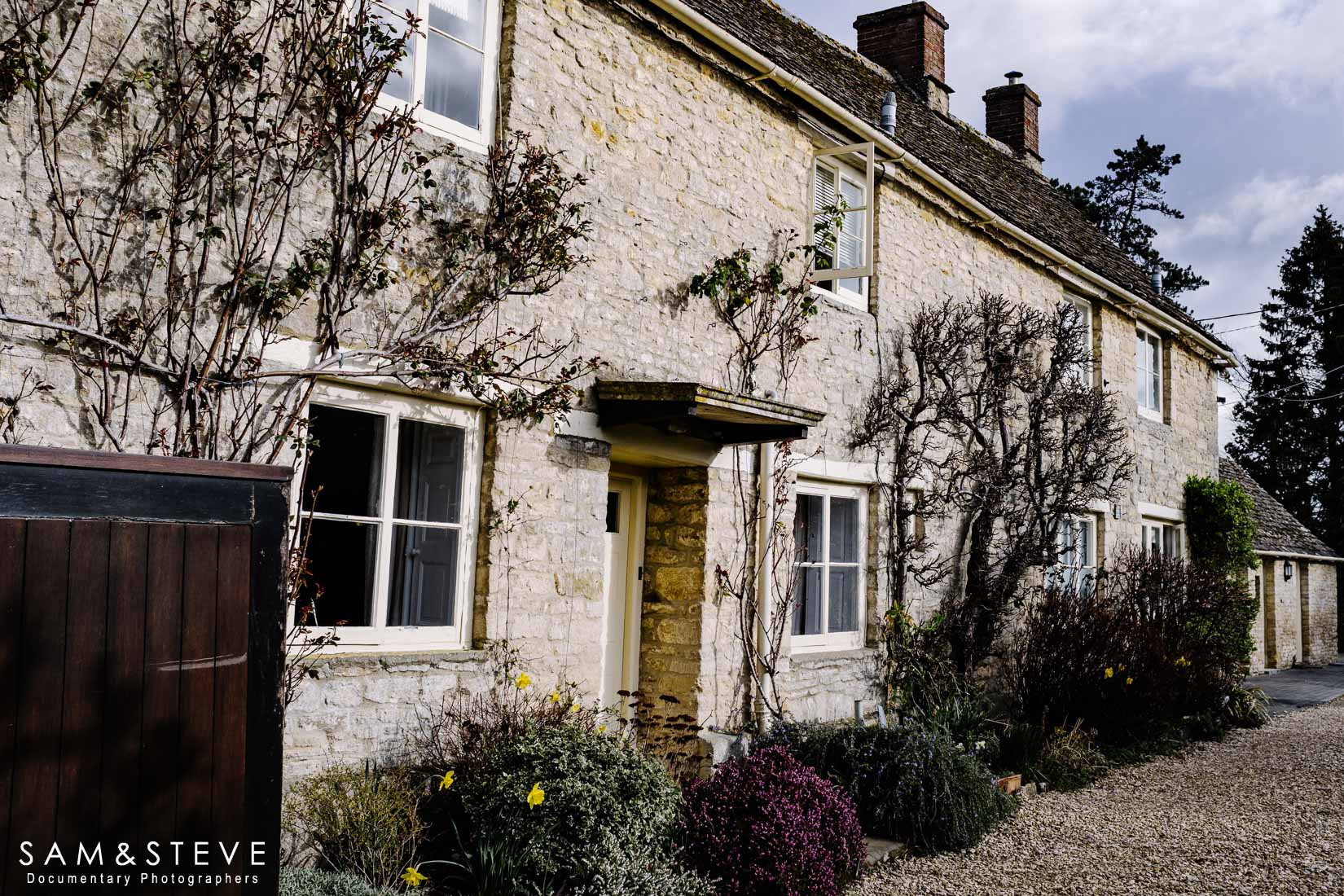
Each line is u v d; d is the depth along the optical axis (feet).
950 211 35.12
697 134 25.57
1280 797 27.81
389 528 18.67
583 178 21.03
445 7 20.34
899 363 32.40
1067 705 34.12
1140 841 23.12
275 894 10.65
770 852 17.83
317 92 17.42
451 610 19.67
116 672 9.65
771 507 27.14
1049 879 20.39
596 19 22.93
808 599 29.48
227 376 15.98
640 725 22.12
